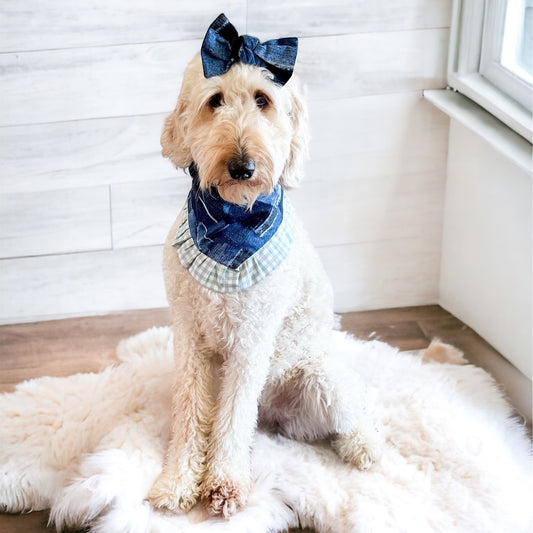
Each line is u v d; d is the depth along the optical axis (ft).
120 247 8.65
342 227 8.89
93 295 8.82
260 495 6.37
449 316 9.12
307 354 6.59
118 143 8.23
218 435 6.32
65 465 6.71
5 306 8.69
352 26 8.09
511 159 7.14
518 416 7.66
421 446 6.90
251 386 6.22
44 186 8.28
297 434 7.00
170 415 6.91
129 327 8.72
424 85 8.45
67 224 8.46
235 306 5.94
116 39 7.82
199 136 5.64
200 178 5.70
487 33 8.03
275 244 5.96
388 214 8.91
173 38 7.91
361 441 6.73
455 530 6.14
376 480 6.59
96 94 8.01
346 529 6.20
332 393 6.55
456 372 7.86
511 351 8.05
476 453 6.79
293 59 5.57
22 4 7.54
